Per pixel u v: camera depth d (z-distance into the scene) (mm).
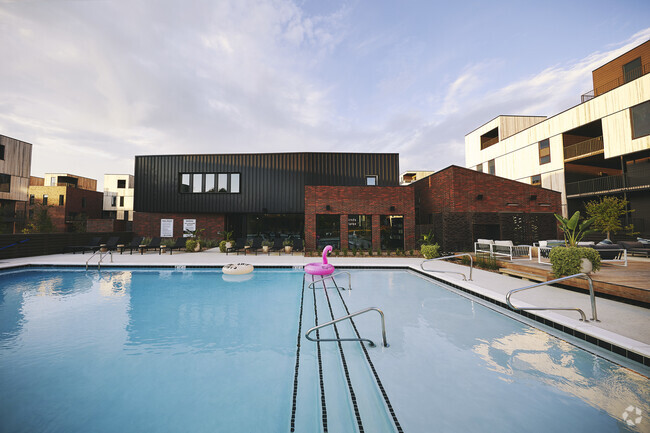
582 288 5730
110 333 4492
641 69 14961
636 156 14789
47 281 8352
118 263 10273
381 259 11984
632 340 3346
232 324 4906
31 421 2455
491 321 4895
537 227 13406
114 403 2723
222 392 2922
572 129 17094
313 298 6492
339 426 2387
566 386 2928
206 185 17656
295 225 17625
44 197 28812
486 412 2523
